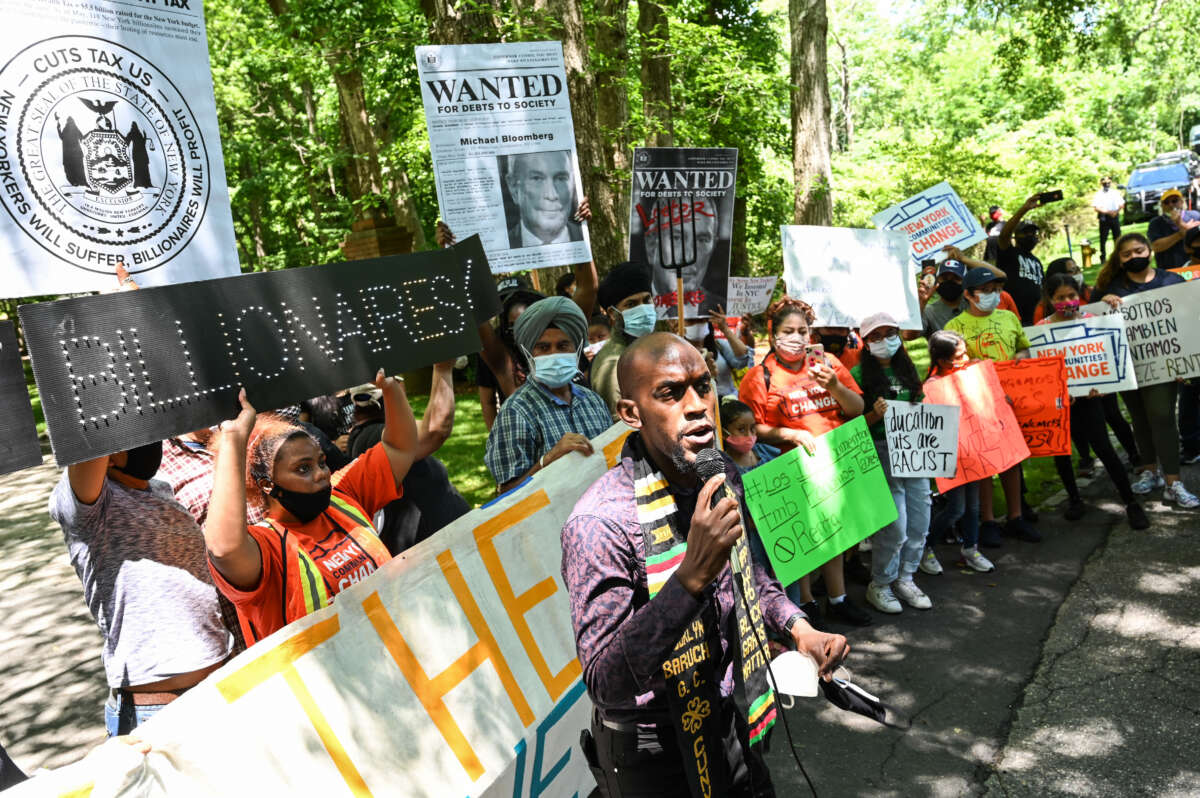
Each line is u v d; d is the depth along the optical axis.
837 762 4.12
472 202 4.95
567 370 4.11
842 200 21.62
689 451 2.09
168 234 2.88
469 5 7.11
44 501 10.73
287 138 26.48
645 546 2.09
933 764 4.04
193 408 2.37
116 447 2.21
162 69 2.87
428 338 3.06
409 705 2.71
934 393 6.04
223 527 2.42
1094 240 26.34
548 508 3.47
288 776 2.36
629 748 2.22
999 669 4.80
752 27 21.95
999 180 21.95
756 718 2.28
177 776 2.17
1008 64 21.17
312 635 2.53
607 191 8.30
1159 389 6.76
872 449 5.24
